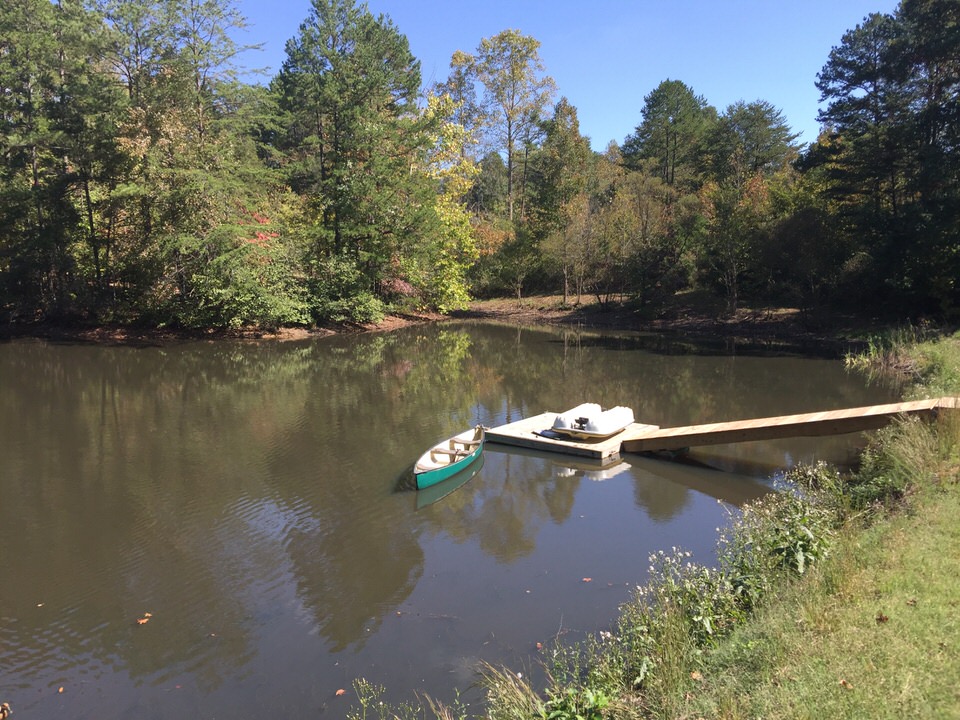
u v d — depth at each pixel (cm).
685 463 1157
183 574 766
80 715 530
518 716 424
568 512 933
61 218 2788
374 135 3153
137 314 2894
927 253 2380
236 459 1200
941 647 404
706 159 4934
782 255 2838
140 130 2656
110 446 1292
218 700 541
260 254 2870
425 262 3588
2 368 2189
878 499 730
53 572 777
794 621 470
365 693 538
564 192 4769
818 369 2100
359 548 827
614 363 2316
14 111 2711
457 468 1082
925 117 2428
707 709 393
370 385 1916
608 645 544
